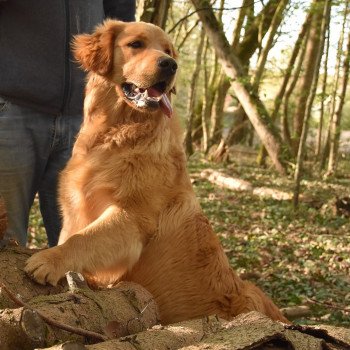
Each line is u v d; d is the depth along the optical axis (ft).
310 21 23.00
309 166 23.57
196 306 5.19
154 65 5.03
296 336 3.78
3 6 5.38
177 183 5.29
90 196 5.16
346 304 7.63
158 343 3.84
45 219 6.11
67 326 3.79
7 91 5.38
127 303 4.45
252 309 5.18
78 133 5.61
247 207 14.17
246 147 28.12
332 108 24.09
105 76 5.27
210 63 32.63
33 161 5.61
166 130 5.25
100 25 5.70
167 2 9.79
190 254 5.21
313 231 11.91
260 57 22.67
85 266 4.82
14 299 3.77
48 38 5.45
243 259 9.45
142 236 5.08
